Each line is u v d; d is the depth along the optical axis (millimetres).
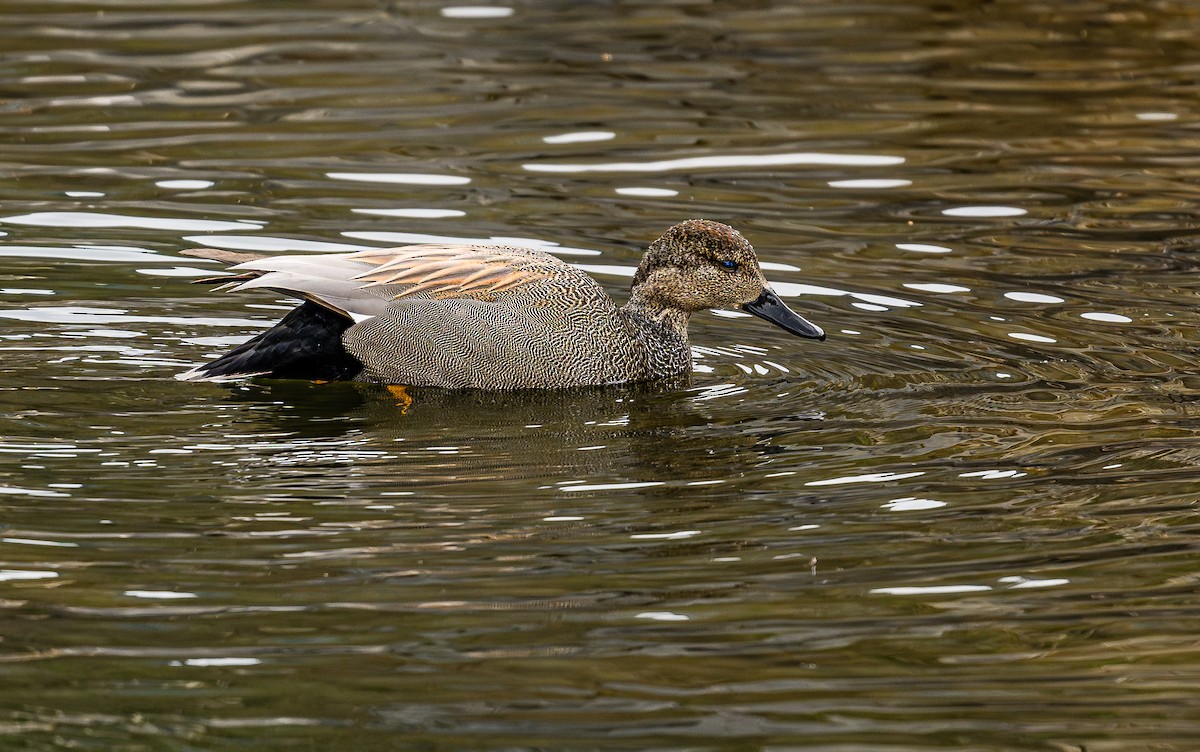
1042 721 7547
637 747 7301
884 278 15508
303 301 14195
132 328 13953
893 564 9258
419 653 8133
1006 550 9453
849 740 7359
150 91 21203
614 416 12219
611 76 22344
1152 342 13703
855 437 11570
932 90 21953
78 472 10570
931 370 13188
